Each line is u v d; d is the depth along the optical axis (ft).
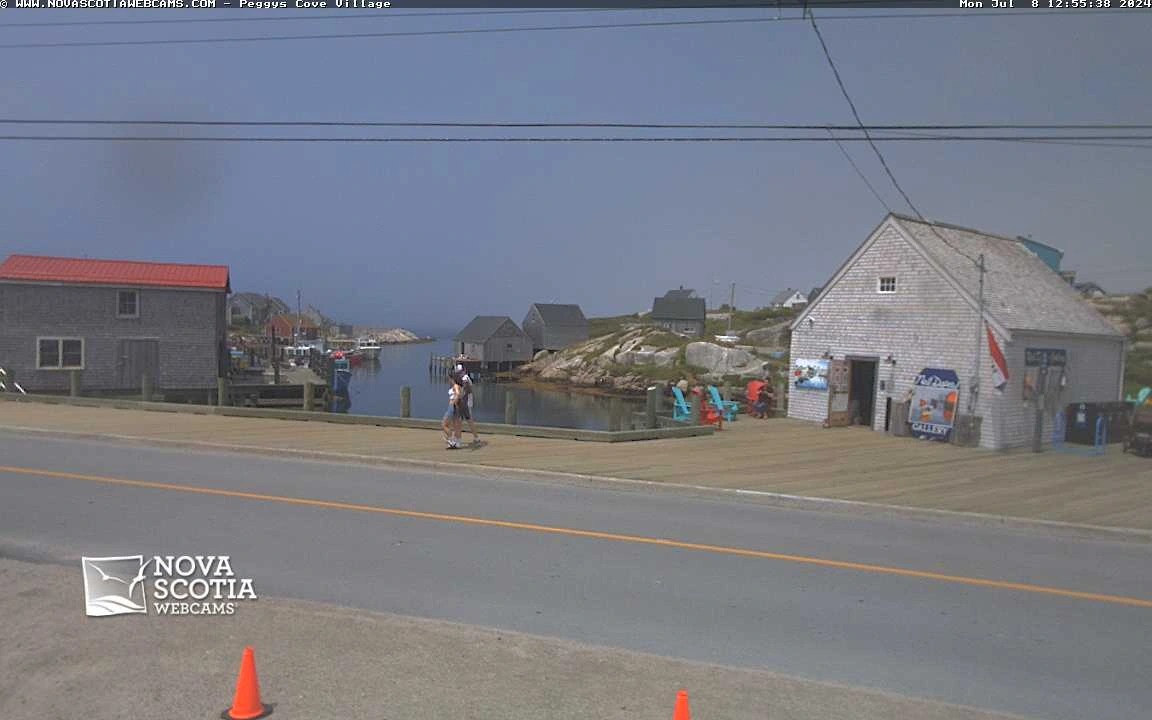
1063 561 32.19
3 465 46.96
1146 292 181.47
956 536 36.47
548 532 33.55
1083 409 72.23
